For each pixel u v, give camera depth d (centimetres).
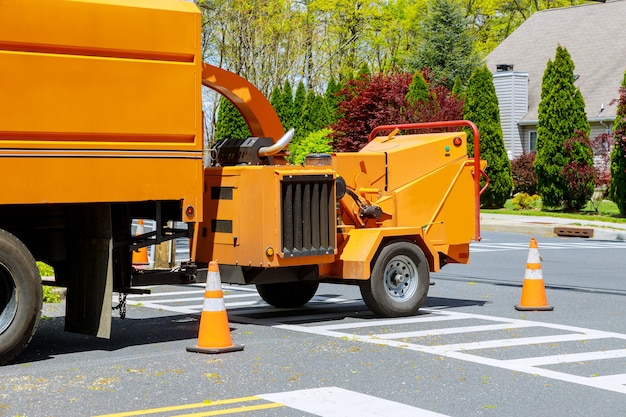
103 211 1034
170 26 1060
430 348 1030
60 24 987
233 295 1539
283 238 1175
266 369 921
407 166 1352
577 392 828
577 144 3653
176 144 1070
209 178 1238
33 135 975
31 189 973
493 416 748
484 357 980
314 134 4203
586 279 1722
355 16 7688
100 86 1013
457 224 1386
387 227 1319
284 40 6303
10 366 962
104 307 1034
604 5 5428
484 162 1401
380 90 3800
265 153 1221
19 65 962
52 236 1084
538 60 5344
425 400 798
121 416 743
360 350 1020
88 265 1049
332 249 1218
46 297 1432
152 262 1873
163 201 1115
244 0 5991
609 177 3588
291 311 1352
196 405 777
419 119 3603
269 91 6228
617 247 2453
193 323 1259
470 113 3950
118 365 947
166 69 1058
